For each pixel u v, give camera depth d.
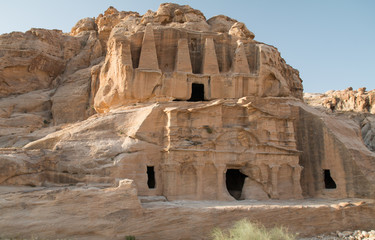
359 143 29.03
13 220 15.91
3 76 40.28
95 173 21.58
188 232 18.97
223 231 19.48
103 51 47.38
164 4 37.03
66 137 23.41
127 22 37.69
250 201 23.94
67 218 16.83
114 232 17.39
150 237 18.17
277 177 26.09
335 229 22.58
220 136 24.95
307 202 24.55
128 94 27.83
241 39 32.31
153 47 29.17
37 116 37.78
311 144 28.78
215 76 29.80
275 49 33.16
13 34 41.88
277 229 19.36
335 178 26.88
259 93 30.44
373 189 24.64
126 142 23.28
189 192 23.56
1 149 21.25
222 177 24.45
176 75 28.88
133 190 18.44
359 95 63.09
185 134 24.25
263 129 26.31
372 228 23.59
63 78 43.62
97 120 24.83
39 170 20.78
